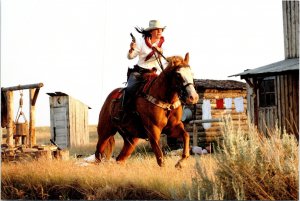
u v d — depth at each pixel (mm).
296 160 10234
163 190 10906
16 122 16734
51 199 11859
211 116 34750
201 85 34406
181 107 13469
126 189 11273
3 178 12555
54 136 35188
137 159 14750
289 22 26141
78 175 12258
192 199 9953
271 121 26594
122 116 14109
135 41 13961
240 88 35781
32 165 13461
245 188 9930
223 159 10211
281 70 23078
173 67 12766
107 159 14914
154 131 13070
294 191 9953
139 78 13711
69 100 34719
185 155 13000
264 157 10336
